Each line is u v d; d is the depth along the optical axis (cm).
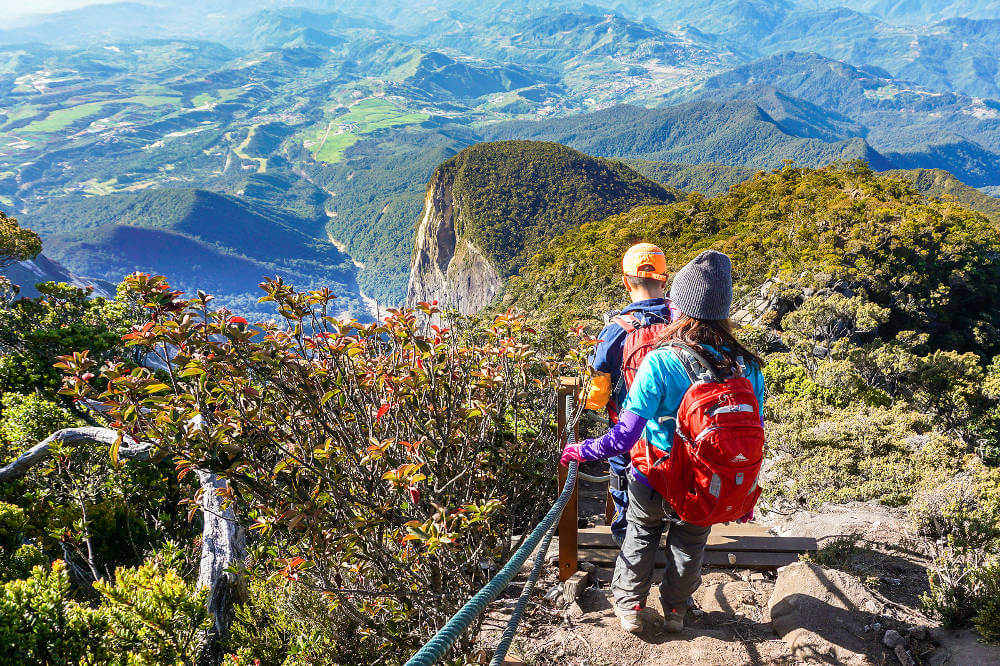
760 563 334
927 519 393
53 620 288
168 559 384
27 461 623
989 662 230
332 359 254
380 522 241
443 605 248
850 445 972
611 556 326
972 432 3062
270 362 238
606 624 273
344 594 267
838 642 251
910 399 3256
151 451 240
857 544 387
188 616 280
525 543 193
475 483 280
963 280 5800
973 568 271
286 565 283
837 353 3434
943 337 5750
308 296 250
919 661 245
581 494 516
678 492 220
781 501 715
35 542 554
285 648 293
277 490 247
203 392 239
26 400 789
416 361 260
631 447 226
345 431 249
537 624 281
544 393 354
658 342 225
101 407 235
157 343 231
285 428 250
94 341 1273
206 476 452
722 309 217
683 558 245
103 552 600
